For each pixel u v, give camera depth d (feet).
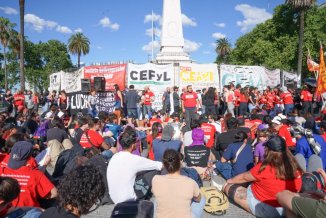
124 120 42.39
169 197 12.21
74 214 8.15
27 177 13.28
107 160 21.35
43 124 33.40
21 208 11.82
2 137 24.04
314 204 9.29
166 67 68.39
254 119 35.29
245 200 17.61
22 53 94.12
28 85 265.95
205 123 30.32
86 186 8.09
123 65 68.18
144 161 15.93
